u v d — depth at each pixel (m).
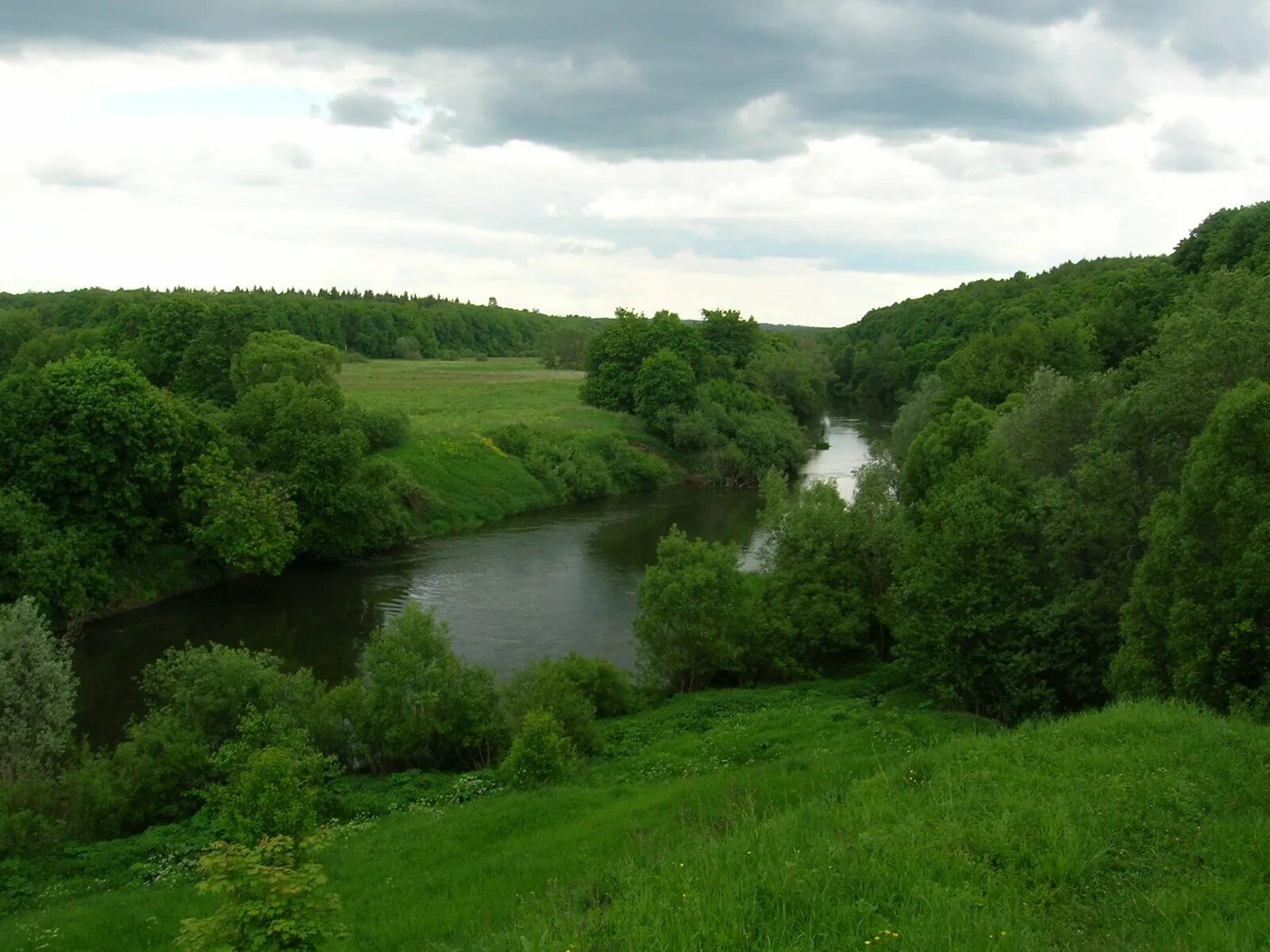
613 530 60.78
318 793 21.78
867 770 19.78
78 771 22.20
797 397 103.50
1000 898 10.56
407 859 18.33
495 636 38.75
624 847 16.14
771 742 24.92
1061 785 13.98
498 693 27.91
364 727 25.58
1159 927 9.77
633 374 91.06
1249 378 20.95
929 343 130.50
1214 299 32.94
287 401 53.69
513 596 44.88
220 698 24.05
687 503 71.44
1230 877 10.95
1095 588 25.73
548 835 18.70
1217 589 19.33
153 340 69.75
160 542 47.22
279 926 9.66
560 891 12.94
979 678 26.70
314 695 26.34
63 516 41.66
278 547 46.56
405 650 26.00
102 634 40.03
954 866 11.33
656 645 33.50
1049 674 26.06
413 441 69.00
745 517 65.19
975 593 26.39
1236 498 19.39
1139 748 15.50
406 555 53.81
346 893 16.53
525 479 69.44
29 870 19.14
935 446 39.69
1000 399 60.84
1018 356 64.19
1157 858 11.63
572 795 21.50
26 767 21.91
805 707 29.02
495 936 11.73
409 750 25.83
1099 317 73.06
